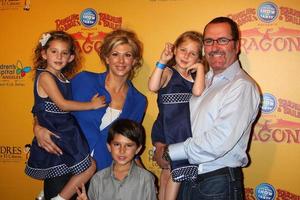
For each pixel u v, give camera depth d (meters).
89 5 3.00
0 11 3.11
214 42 2.12
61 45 2.43
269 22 2.78
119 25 2.96
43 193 2.74
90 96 2.51
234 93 1.98
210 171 2.05
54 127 2.40
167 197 2.27
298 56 2.75
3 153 3.15
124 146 2.22
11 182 3.15
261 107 2.81
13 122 3.13
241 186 2.13
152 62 2.93
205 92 2.19
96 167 2.48
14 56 3.11
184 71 2.47
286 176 2.79
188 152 2.02
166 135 2.33
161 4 2.91
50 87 2.37
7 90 3.13
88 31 3.01
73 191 2.39
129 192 2.23
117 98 2.55
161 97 2.45
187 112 2.31
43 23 3.06
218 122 1.95
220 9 2.83
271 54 2.79
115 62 2.46
